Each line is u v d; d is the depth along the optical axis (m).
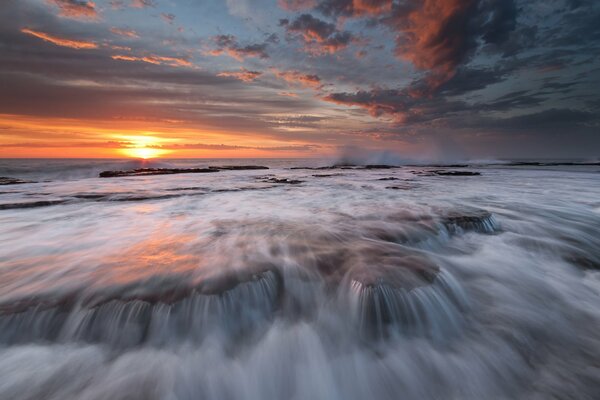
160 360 3.41
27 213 10.16
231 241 6.49
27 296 4.05
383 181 24.09
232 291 4.15
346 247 5.92
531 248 6.85
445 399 3.13
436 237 7.20
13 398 2.90
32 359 3.33
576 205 11.91
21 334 3.60
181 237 6.93
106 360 3.37
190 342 3.68
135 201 13.02
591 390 3.07
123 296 3.98
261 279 4.51
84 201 12.80
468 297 4.71
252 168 48.88
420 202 12.54
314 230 7.38
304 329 3.96
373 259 5.21
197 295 4.01
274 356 3.59
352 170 44.34
